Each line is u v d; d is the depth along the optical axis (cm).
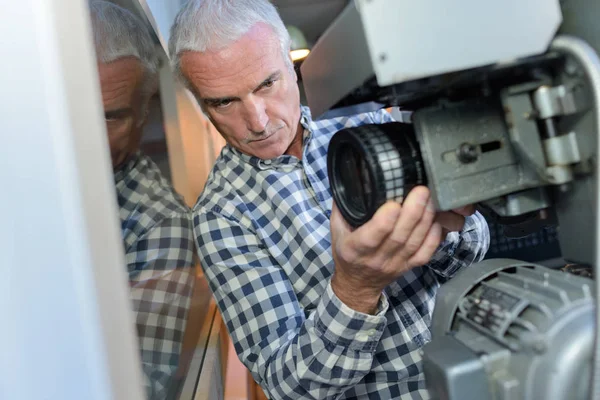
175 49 94
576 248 50
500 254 152
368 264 59
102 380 41
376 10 40
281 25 96
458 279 55
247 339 92
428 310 97
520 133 47
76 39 44
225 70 88
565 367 38
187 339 112
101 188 45
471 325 49
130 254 73
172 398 87
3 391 40
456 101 51
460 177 49
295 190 101
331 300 69
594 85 42
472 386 42
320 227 98
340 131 57
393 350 92
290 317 90
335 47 48
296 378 75
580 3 47
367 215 54
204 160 196
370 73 42
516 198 52
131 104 83
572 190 49
